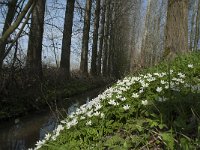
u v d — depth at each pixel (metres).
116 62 47.22
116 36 48.19
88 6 28.64
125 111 5.52
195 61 8.45
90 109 6.27
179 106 5.01
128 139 4.75
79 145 4.93
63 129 5.65
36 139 9.21
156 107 5.03
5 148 8.41
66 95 17.12
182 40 11.39
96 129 5.20
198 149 3.95
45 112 12.96
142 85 6.14
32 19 15.90
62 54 21.95
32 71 14.09
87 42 29.27
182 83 6.28
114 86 8.03
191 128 4.45
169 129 4.65
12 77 12.59
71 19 21.97
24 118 11.92
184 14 11.46
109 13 41.62
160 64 9.84
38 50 15.71
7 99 12.13
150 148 4.47
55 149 4.98
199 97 5.18
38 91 13.82
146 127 4.87
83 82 24.33
